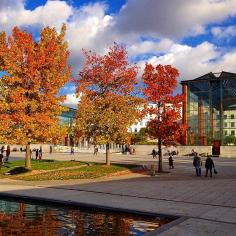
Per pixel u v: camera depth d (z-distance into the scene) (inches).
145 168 1439.5
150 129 1375.5
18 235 470.9
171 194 787.4
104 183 996.6
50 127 1269.7
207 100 2928.2
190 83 2997.0
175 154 2851.9
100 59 1400.1
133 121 1376.7
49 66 1279.5
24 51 1250.6
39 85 1257.4
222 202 689.0
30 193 776.9
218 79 2883.9
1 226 514.6
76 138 1395.2
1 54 1229.7
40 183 997.2
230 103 2849.4
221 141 2849.4
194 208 621.9
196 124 2942.9
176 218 552.7
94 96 1408.7
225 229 470.6
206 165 1200.8
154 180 1078.4
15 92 1221.1
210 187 909.2
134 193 798.5
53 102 1274.6
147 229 503.2
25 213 604.1
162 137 1364.4
